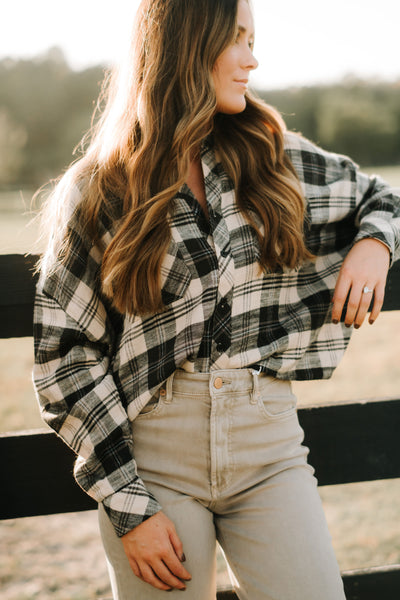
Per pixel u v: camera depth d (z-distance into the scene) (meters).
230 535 1.20
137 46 1.22
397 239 1.28
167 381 1.18
